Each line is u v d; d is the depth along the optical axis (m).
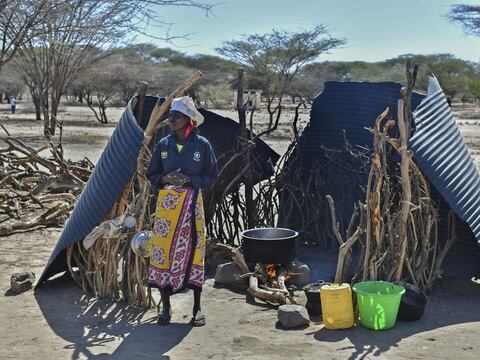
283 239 5.78
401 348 4.52
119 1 10.89
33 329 4.93
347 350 4.49
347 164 6.89
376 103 6.99
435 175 5.52
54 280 6.18
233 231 7.64
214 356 4.40
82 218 5.61
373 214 5.25
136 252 5.19
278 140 22.88
